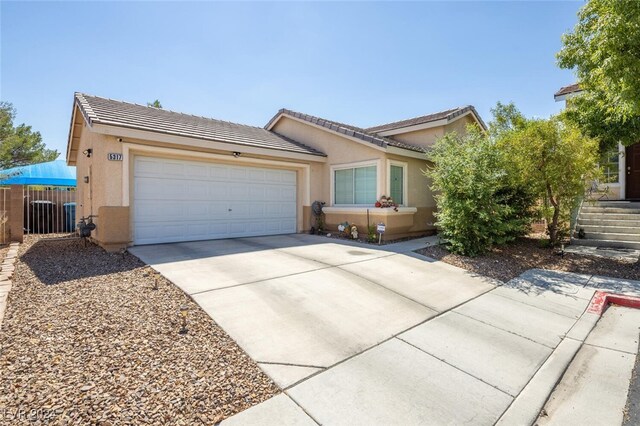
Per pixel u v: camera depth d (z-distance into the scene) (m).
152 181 8.72
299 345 3.71
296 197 12.32
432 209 12.95
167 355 3.31
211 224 9.92
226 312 4.40
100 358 3.16
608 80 6.27
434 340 4.07
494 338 4.23
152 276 5.82
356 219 11.16
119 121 7.98
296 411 2.65
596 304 5.51
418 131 13.46
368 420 2.59
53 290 5.00
